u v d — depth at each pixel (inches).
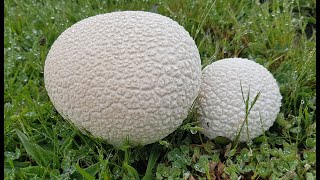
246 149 7.3
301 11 10.4
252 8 10.0
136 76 6.4
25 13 10.3
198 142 7.8
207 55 9.3
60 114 7.5
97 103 6.5
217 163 7.3
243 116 7.2
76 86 6.5
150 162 7.2
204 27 9.8
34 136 7.9
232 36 9.7
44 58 9.2
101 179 7.1
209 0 9.7
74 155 7.4
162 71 6.4
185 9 9.9
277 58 8.8
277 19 9.5
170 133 7.2
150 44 6.5
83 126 6.8
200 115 7.3
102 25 6.8
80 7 10.2
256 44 9.2
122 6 10.2
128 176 7.1
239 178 7.0
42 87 8.9
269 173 7.0
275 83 7.6
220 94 7.2
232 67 7.4
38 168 7.3
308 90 8.6
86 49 6.6
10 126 8.0
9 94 8.6
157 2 10.2
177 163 7.2
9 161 7.3
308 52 9.0
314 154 7.3
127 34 6.6
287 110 8.3
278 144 7.8
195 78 6.8
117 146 7.1
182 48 6.7
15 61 9.4
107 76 6.4
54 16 9.9
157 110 6.5
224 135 7.3
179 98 6.6
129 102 6.4
